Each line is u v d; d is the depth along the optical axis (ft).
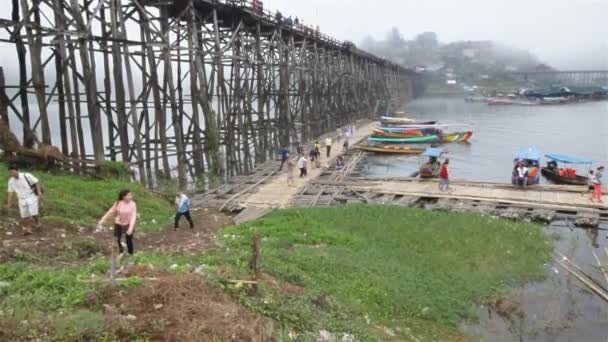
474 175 114.01
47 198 48.32
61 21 59.31
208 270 27.94
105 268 28.07
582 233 64.08
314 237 51.44
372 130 177.99
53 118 224.74
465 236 57.93
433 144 164.66
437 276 46.03
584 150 153.17
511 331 37.91
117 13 70.79
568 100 405.18
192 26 85.40
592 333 37.86
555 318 40.14
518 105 385.09
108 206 53.62
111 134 76.13
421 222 61.93
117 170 66.80
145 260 31.32
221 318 21.88
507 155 143.43
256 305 25.34
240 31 107.34
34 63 58.44
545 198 75.10
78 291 23.47
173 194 71.41
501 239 57.82
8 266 28.12
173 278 24.72
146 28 75.97
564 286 47.01
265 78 131.34
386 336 30.96
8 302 22.41
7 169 54.70
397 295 39.19
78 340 19.39
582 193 77.97
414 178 91.66
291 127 138.72
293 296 28.63
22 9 56.13
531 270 50.08
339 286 37.73
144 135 79.92
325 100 178.29
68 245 36.14
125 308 21.90
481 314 40.63
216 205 71.26
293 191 80.69
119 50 69.82
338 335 26.73
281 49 124.88
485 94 523.29
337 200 76.69
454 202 75.25
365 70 255.09
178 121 84.12
